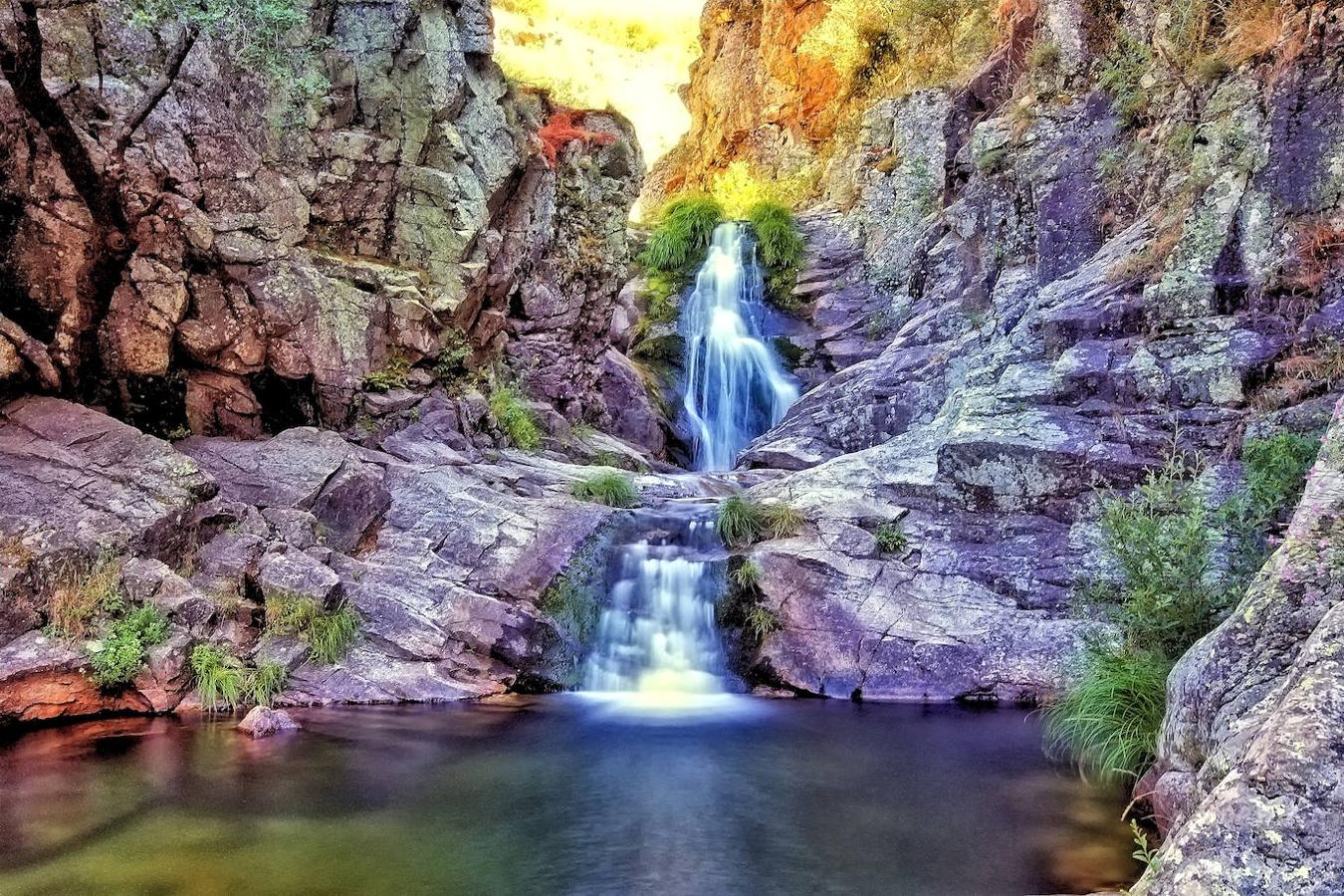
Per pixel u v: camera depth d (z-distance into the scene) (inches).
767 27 1015.6
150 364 373.1
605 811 215.6
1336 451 190.5
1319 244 331.6
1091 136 509.4
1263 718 143.8
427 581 346.9
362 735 274.7
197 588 305.9
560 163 590.6
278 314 397.4
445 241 468.1
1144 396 355.6
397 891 170.1
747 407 725.9
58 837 192.1
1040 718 294.5
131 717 281.4
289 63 418.0
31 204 343.6
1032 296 484.7
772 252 790.5
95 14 353.1
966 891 171.5
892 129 790.5
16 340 337.1
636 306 813.9
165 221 372.8
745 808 217.5
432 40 467.5
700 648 352.2
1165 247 387.2
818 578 356.8
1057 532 352.2
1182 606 238.1
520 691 333.7
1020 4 633.6
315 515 355.6
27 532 283.7
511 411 500.1
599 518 377.4
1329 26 350.0
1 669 258.4
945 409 464.4
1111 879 175.0
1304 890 105.3
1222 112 385.4
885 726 291.9
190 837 193.9
